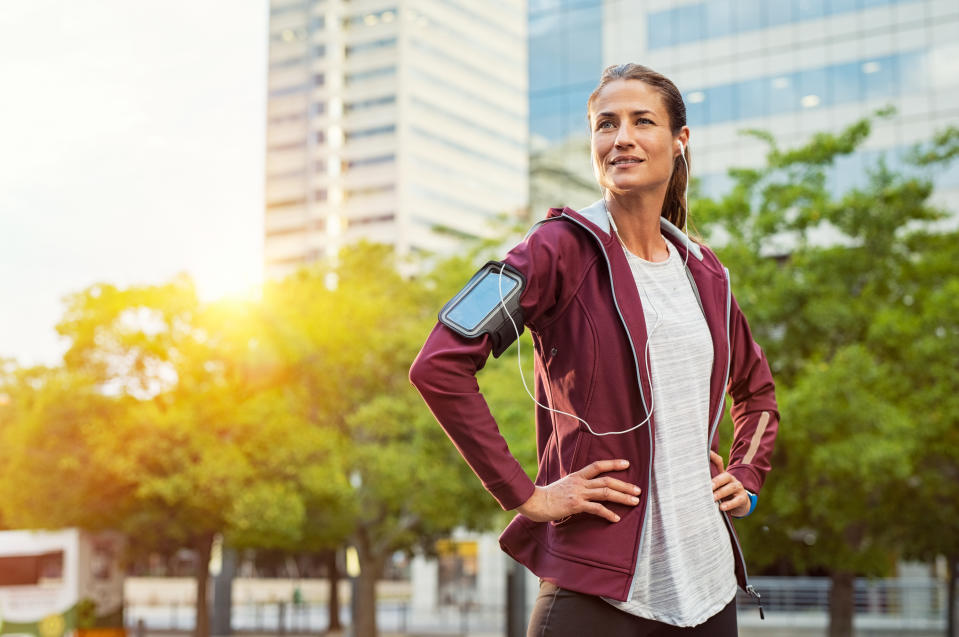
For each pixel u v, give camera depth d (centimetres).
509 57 9606
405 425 2158
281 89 9062
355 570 2655
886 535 1800
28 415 2170
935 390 1595
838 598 1798
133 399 2078
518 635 2150
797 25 3384
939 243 1781
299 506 2081
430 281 2591
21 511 2134
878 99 3228
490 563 4178
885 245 1722
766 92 3403
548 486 168
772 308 1639
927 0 3203
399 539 2462
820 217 1720
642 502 169
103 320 2058
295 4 9150
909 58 3203
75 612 2167
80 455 2102
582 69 3750
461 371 166
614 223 185
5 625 2138
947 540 1750
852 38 3294
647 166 178
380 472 2150
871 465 1469
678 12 3591
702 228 1767
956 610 2178
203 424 2069
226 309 2130
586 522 169
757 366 205
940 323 1625
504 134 9450
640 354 171
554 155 3762
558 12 3822
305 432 2117
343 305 2234
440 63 8919
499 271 172
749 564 1709
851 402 1484
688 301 184
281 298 2306
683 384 176
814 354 1688
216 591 3334
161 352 2070
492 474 165
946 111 3123
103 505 2119
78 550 2198
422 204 8569
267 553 3731
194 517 2166
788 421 1510
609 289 175
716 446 188
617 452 171
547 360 179
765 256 1828
